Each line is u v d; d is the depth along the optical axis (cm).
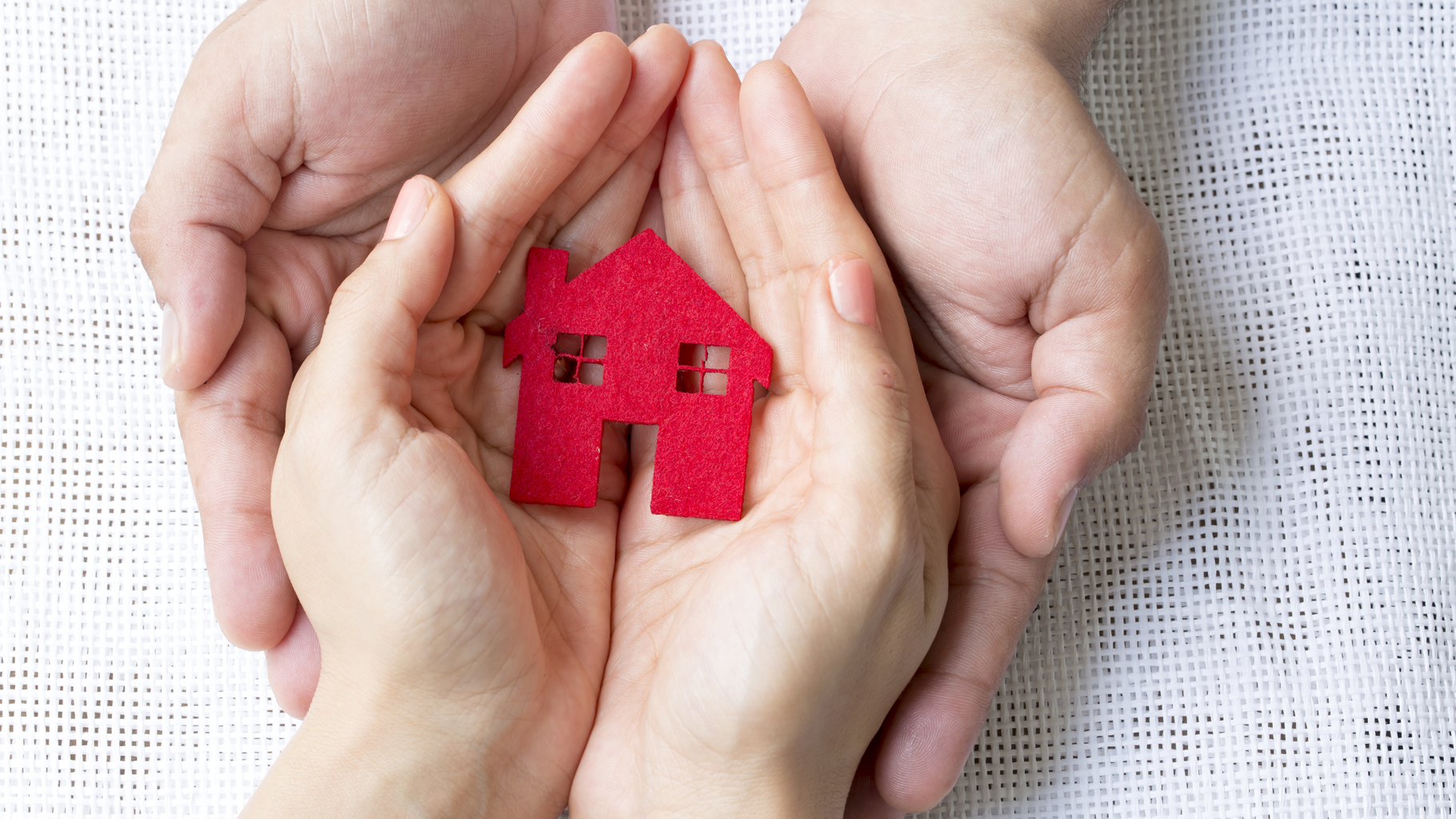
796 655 71
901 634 78
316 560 77
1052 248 84
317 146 90
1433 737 101
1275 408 105
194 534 107
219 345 88
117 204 108
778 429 86
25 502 106
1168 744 102
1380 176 107
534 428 86
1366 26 108
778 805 76
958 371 98
